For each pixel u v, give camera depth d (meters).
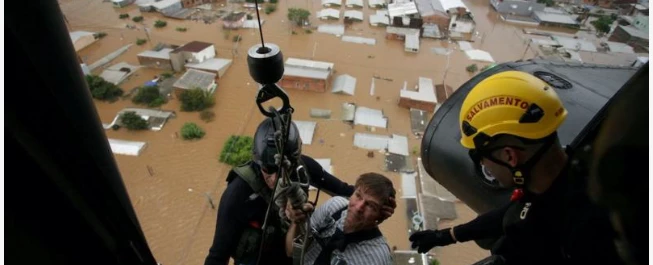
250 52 1.58
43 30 0.97
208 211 16.23
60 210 1.13
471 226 3.03
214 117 21.78
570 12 39.34
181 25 34.00
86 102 1.19
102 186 1.27
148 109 21.84
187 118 21.59
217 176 17.89
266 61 1.53
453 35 33.94
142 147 19.19
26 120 0.95
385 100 24.50
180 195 16.89
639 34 32.41
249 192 2.52
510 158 1.83
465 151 3.39
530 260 1.97
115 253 1.43
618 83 3.71
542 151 1.73
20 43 0.90
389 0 40.44
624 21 35.31
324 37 32.97
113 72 24.98
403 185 17.94
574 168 1.67
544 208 1.77
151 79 25.06
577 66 4.08
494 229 2.83
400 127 22.09
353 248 2.37
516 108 1.77
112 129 20.36
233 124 21.41
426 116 22.75
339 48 31.23
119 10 36.03
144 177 17.72
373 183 2.33
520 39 34.41
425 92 24.14
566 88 3.46
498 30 36.03
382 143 20.28
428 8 36.41
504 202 2.98
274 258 2.63
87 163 1.19
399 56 30.56
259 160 2.04
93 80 22.92
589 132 2.00
